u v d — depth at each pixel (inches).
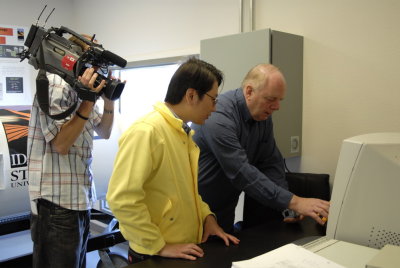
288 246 36.4
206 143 56.8
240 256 42.5
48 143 57.6
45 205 58.2
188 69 44.1
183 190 45.4
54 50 51.9
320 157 80.5
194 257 41.6
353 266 33.3
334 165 78.2
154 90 124.3
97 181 101.0
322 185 72.0
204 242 47.2
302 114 82.5
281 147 77.4
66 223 58.4
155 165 42.7
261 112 57.6
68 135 55.9
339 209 42.0
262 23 87.7
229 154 53.2
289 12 82.4
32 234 59.6
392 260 29.7
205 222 50.3
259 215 71.5
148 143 41.2
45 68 52.4
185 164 46.0
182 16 108.8
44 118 55.9
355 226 41.0
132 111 131.7
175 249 42.3
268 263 32.5
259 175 52.0
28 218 85.4
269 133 64.9
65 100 57.9
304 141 82.9
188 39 107.9
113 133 107.5
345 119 75.8
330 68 77.0
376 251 37.2
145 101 128.0
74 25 154.3
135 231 41.2
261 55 73.9
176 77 45.0
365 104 72.6
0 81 137.5
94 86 51.3
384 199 39.2
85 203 60.9
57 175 58.2
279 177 65.1
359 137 42.9
